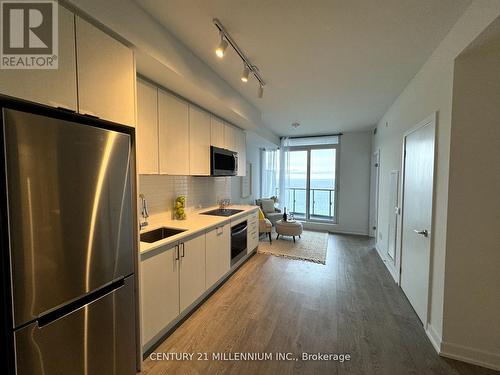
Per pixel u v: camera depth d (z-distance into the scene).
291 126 4.90
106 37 1.27
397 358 1.67
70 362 1.14
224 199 4.03
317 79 2.54
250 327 2.00
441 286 1.73
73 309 1.15
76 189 1.12
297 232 4.48
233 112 2.91
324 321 2.09
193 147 2.58
